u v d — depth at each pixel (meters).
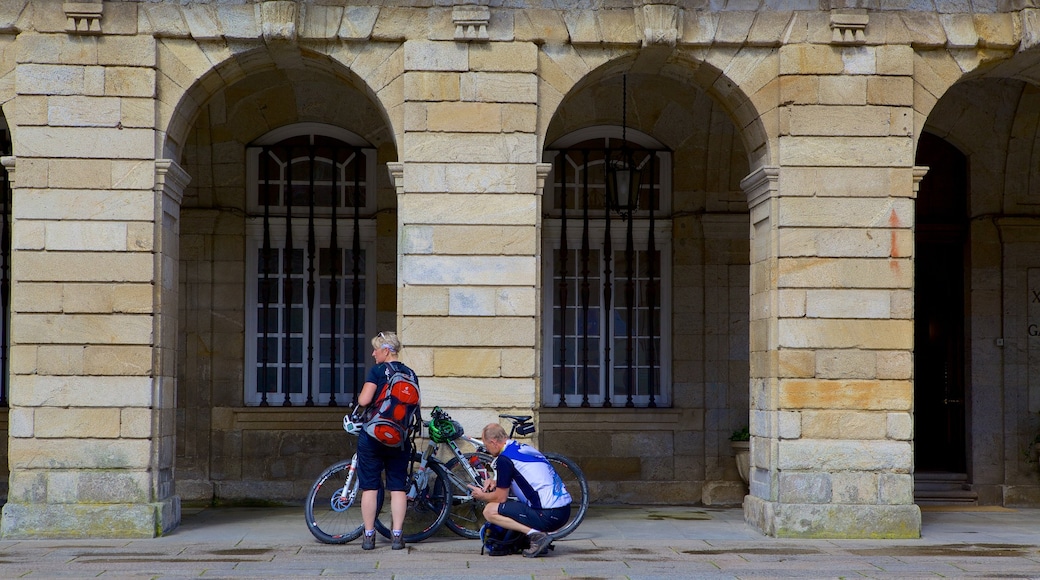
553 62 10.38
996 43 10.45
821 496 10.16
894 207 10.33
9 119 10.06
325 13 10.21
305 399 12.87
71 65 10.03
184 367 12.55
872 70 10.38
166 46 10.18
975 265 13.04
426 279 10.13
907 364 10.25
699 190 13.04
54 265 9.95
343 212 13.00
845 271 10.28
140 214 10.02
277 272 12.95
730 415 12.86
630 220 12.97
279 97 12.73
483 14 10.20
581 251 13.22
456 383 10.10
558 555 9.12
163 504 10.05
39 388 9.90
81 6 9.98
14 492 9.86
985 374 12.98
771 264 10.33
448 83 10.23
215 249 12.70
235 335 12.66
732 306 12.95
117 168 10.02
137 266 10.00
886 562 8.86
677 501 12.76
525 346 10.15
